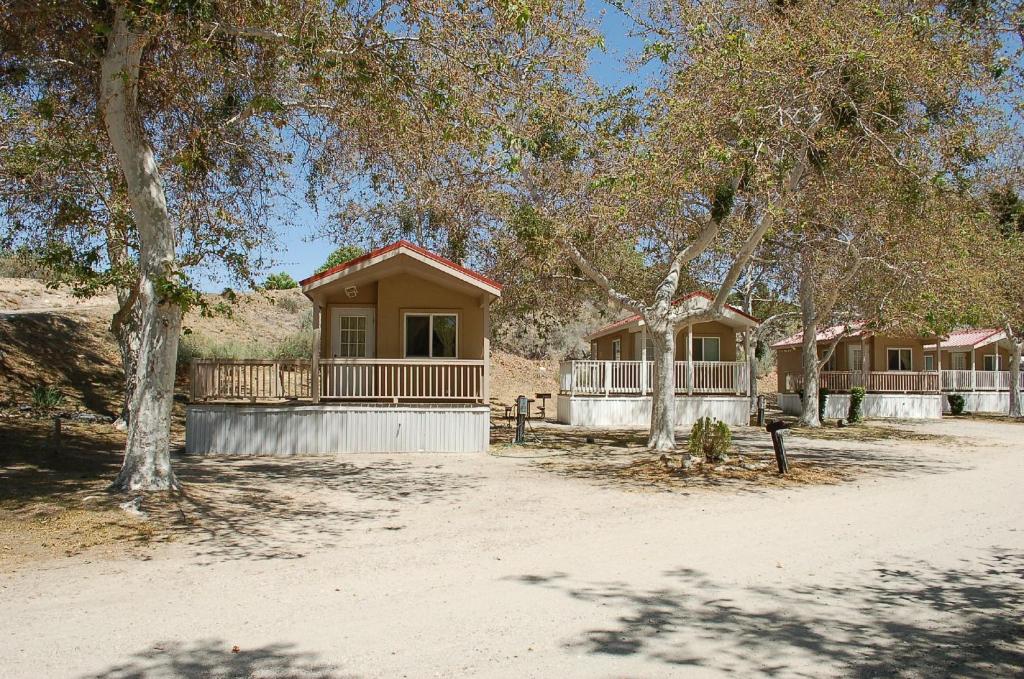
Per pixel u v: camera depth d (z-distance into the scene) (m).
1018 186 15.14
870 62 12.66
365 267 17.28
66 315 26.27
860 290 23.64
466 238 20.78
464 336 19.56
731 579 7.00
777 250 24.05
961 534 9.16
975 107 12.94
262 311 35.72
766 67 13.09
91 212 13.34
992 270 20.05
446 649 5.07
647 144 14.80
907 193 13.73
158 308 10.56
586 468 15.12
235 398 17.52
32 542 8.03
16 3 9.74
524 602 6.20
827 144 13.73
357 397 17.88
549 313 29.91
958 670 4.79
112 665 4.73
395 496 11.72
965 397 40.44
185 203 13.68
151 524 9.03
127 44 10.13
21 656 4.88
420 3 10.41
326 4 10.38
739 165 13.84
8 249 14.15
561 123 14.84
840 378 36.31
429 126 11.80
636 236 18.77
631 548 8.32
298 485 12.61
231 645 5.12
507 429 25.14
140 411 10.55
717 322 28.86
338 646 5.12
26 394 19.47
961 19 11.62
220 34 11.08
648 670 4.71
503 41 12.06
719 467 14.90
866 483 13.54
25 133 12.38
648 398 27.61
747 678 4.60
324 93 11.56
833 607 6.12
